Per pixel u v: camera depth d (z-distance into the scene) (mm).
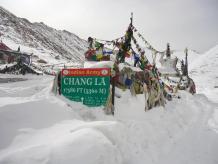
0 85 13633
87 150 5066
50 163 4547
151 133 8305
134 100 9945
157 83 12500
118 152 5801
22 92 11031
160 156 7023
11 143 5277
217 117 13844
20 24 187875
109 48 12289
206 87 49469
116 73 9297
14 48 106562
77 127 6328
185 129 10414
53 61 88562
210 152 7789
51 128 6418
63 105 8047
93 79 8789
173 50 25219
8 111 6414
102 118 8211
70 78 9078
